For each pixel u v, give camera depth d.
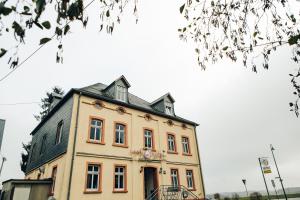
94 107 15.57
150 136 18.59
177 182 18.55
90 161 13.80
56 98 20.56
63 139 14.16
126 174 15.30
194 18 3.54
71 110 14.47
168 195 16.17
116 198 14.05
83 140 14.06
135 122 17.73
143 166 16.55
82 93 15.16
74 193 12.36
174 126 21.11
